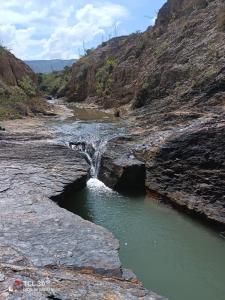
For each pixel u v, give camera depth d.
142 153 15.59
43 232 8.57
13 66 33.50
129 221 12.23
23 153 14.93
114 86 37.59
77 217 9.66
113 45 55.50
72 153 15.59
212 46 24.23
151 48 35.28
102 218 12.41
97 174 16.55
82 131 20.02
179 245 10.78
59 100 51.72
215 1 30.47
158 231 11.59
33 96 32.88
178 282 9.12
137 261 9.92
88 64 52.38
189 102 20.12
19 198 10.64
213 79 19.97
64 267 7.24
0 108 24.47
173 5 40.22
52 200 11.27
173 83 25.62
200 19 29.19
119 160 15.41
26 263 7.11
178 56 27.22
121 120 24.56
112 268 7.42
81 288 6.22
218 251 10.53
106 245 8.24
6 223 8.83
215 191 12.09
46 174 13.09
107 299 6.05
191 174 13.12
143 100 27.44
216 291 8.85
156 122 19.06
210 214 11.80
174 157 13.96
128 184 14.98
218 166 12.30
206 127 13.66
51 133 19.14
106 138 17.92
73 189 13.18
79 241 8.31
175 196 13.32
